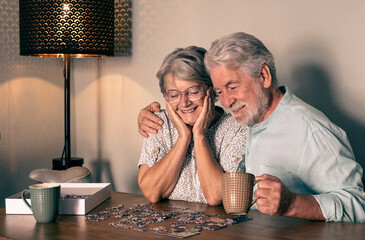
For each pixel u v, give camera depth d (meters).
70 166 2.68
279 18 2.34
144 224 1.33
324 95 2.23
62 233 1.25
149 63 2.86
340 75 2.18
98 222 1.36
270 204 1.27
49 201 1.36
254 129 1.68
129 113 2.98
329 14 2.19
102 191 1.66
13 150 2.81
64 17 2.43
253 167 1.68
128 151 3.02
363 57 2.11
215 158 1.86
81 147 3.23
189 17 2.67
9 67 2.77
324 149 1.49
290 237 1.19
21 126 2.86
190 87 1.72
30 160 2.92
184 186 1.80
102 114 3.12
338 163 1.47
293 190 1.58
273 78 1.59
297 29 2.29
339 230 1.26
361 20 2.10
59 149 3.11
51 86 3.04
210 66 1.54
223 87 1.54
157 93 2.83
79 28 2.45
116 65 3.02
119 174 3.07
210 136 1.87
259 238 1.18
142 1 2.87
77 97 3.23
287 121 1.59
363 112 2.13
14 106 2.81
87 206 1.48
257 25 2.41
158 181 1.71
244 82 1.52
